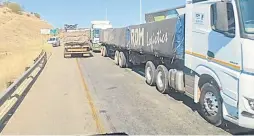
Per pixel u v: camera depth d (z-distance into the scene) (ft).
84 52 104.99
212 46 24.53
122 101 34.45
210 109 25.55
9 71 66.28
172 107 31.50
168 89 37.52
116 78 53.06
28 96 37.91
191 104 32.78
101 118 27.48
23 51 154.61
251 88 20.68
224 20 21.67
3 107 31.12
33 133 23.44
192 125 25.38
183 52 30.60
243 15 21.31
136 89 41.96
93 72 62.18
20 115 28.78
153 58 44.04
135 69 66.90
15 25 358.43
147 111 29.91
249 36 20.80
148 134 23.09
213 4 24.22
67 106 32.22
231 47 22.17
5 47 196.03
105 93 39.29
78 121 26.61
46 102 34.24
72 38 104.17
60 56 111.65
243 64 21.07
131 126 25.12
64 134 23.17
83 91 40.86
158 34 38.93
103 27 131.34
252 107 20.86
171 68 36.11
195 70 27.43
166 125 25.39
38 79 53.11
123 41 62.49
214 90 24.86
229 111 22.93
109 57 102.99
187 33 28.94
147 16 57.77
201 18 26.17
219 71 23.65
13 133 23.49
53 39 213.87
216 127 24.82
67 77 55.26
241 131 23.80
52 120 26.96
